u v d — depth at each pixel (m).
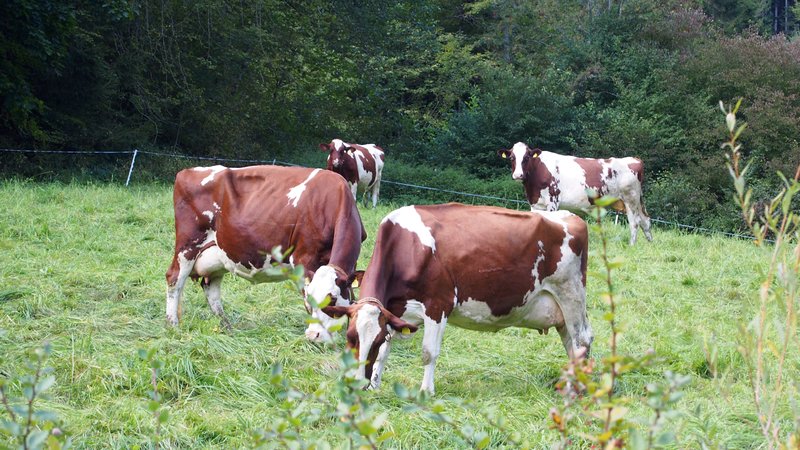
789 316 2.74
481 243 6.22
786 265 2.74
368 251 12.11
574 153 30.12
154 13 23.31
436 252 6.14
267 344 7.30
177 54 23.53
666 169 28.11
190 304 8.50
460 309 6.30
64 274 9.26
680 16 33.62
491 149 30.00
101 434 5.14
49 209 13.06
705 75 29.77
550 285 6.52
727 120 2.79
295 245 7.38
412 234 6.14
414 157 31.61
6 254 9.88
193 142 25.09
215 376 6.19
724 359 7.23
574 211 15.34
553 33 37.31
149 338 7.31
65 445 2.77
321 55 27.69
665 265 12.67
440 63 36.56
